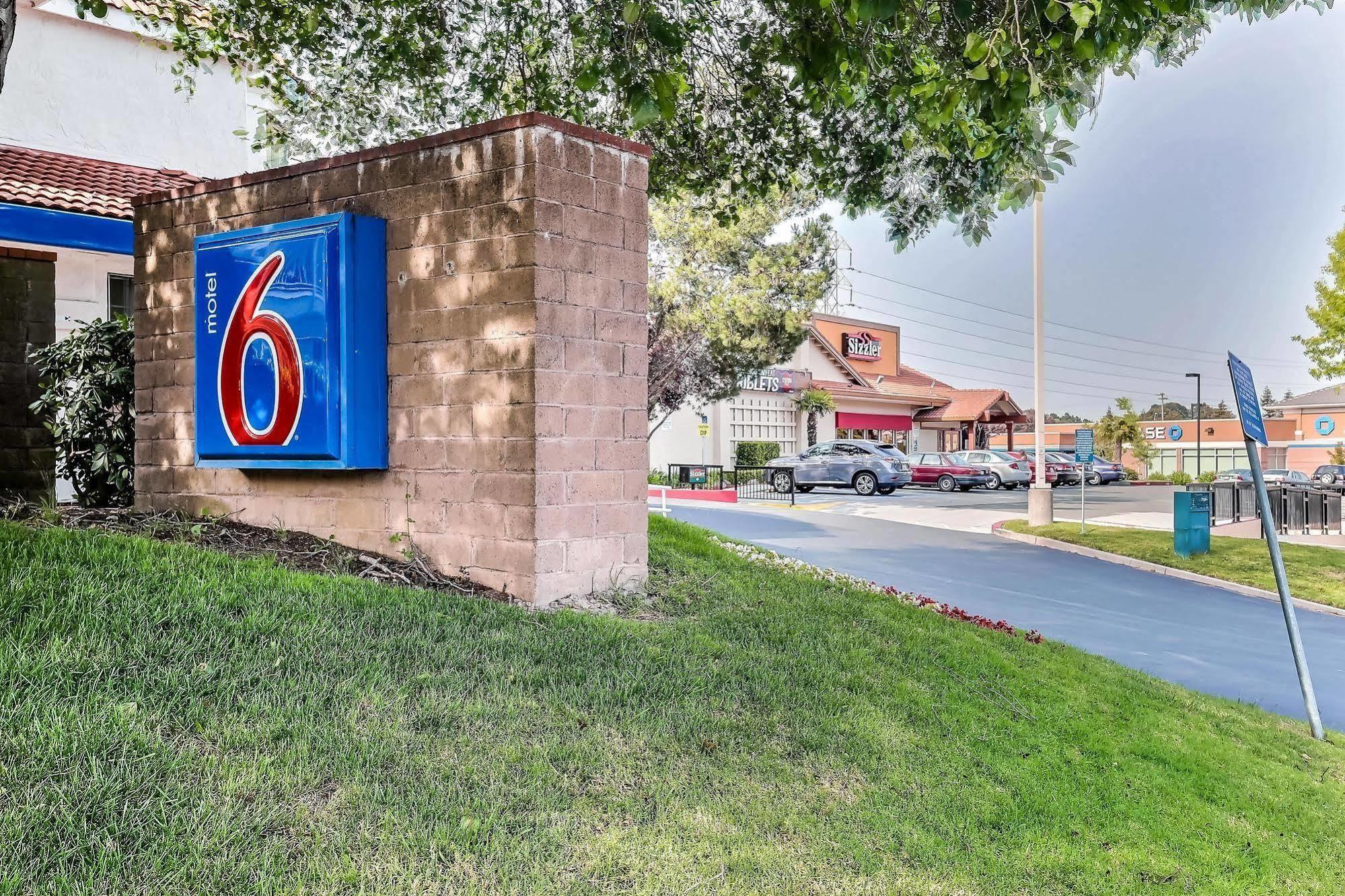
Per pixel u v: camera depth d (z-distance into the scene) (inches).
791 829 149.4
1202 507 664.4
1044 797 184.9
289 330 277.0
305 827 125.6
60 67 558.9
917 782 177.2
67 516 294.5
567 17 350.0
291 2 357.7
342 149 430.6
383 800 134.8
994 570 575.5
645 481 289.9
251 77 640.4
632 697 187.8
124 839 115.7
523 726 165.9
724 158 394.0
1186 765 225.3
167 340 320.5
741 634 252.2
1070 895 149.9
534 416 252.2
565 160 260.8
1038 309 812.6
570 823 138.5
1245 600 524.7
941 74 231.1
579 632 222.7
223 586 200.4
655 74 199.2
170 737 140.2
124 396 344.8
